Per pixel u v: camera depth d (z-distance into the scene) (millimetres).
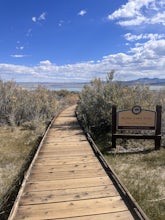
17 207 4188
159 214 4445
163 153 8492
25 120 16547
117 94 12023
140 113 9133
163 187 5715
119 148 9250
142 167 7133
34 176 5742
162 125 10055
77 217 3898
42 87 22438
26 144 10188
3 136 11828
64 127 13734
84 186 5113
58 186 5125
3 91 16719
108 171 6023
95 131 11891
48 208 4188
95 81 14391
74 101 40031
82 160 7078
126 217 3871
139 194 5203
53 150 8328
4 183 6051
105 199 4496
